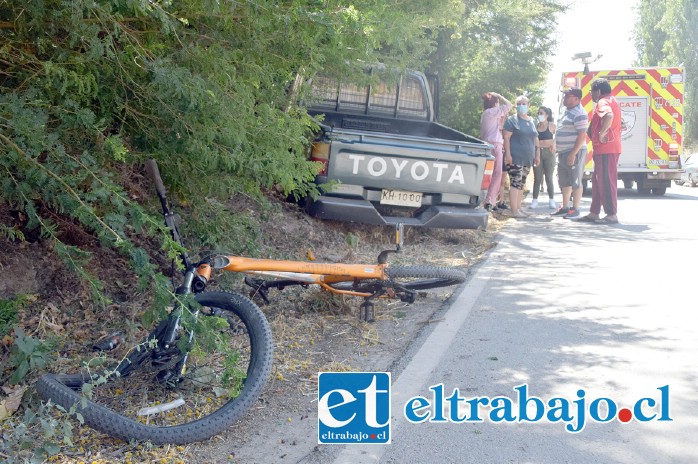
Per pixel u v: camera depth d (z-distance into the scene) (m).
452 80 18.23
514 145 14.30
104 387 4.72
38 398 4.52
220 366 5.00
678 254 10.20
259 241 8.29
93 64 4.78
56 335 5.67
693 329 6.50
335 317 6.71
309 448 4.28
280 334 6.20
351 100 11.64
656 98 21.41
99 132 4.73
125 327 5.71
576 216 14.69
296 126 5.66
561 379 5.30
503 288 8.04
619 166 21.70
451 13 9.43
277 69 5.53
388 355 5.86
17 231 5.56
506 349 5.94
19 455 4.02
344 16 5.00
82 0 4.31
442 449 4.26
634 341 6.15
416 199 9.97
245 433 4.47
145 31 4.80
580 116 14.25
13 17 4.64
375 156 9.69
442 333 6.34
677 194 22.94
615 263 9.52
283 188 5.79
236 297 4.94
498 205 15.38
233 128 5.11
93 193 4.34
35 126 4.34
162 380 4.73
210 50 4.97
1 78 4.84
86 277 4.79
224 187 5.94
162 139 5.32
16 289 6.05
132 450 4.18
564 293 7.81
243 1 4.74
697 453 4.21
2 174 4.63
